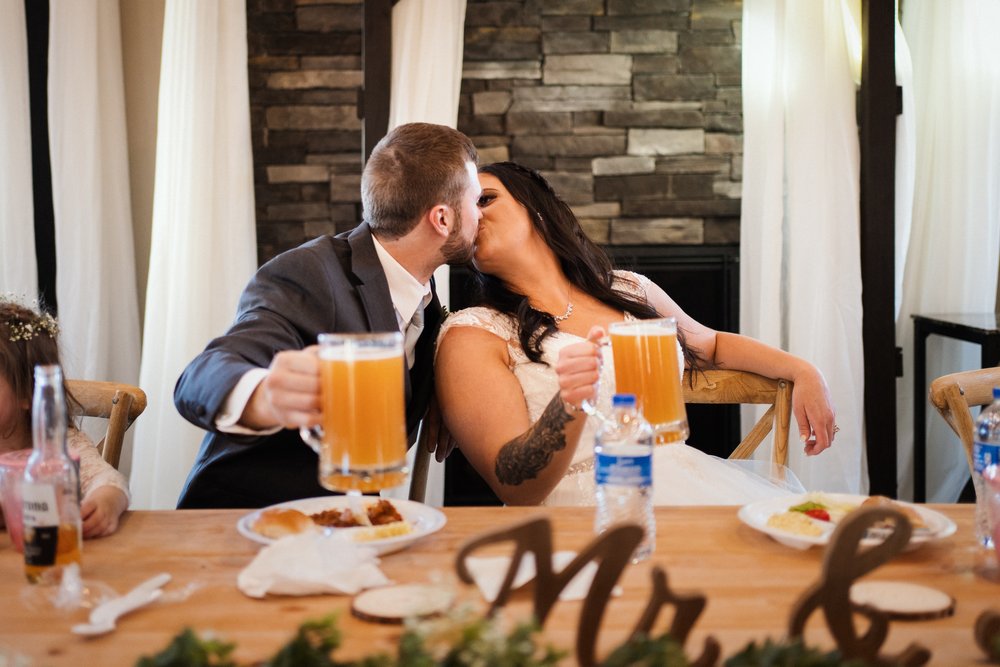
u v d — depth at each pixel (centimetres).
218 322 312
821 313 304
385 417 112
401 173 188
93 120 318
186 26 304
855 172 305
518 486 172
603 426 133
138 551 127
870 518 87
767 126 310
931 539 125
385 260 193
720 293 370
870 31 300
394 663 74
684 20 357
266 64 354
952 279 334
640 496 125
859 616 103
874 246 306
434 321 210
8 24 315
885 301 307
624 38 357
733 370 214
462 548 87
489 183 216
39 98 332
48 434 116
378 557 124
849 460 304
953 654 94
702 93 360
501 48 356
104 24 326
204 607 107
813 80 303
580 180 362
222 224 311
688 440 370
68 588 109
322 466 114
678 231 365
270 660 76
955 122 329
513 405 189
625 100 360
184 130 306
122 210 331
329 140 357
